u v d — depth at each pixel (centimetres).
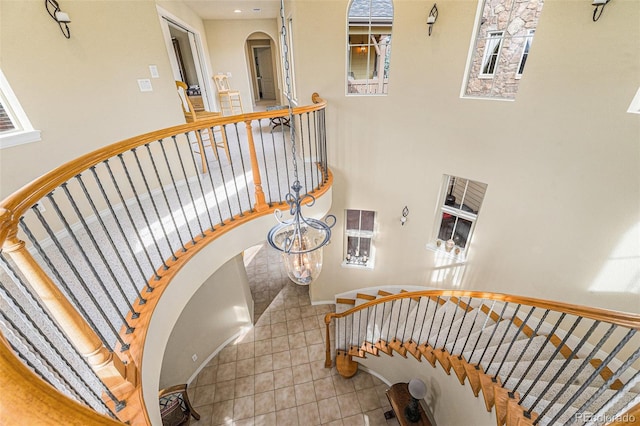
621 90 241
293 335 500
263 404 397
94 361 127
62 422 46
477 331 366
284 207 303
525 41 319
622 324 135
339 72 389
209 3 489
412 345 355
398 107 392
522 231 346
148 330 174
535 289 353
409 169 423
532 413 208
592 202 280
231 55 690
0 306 179
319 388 416
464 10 313
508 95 338
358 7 375
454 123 365
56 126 254
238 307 482
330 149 440
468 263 425
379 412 385
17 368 49
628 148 246
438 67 351
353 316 496
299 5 353
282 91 721
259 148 531
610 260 279
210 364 451
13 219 94
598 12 237
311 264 188
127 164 317
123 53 294
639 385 251
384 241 500
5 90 225
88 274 213
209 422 379
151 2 308
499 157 341
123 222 285
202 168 418
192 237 242
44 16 237
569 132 280
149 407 154
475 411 253
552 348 315
